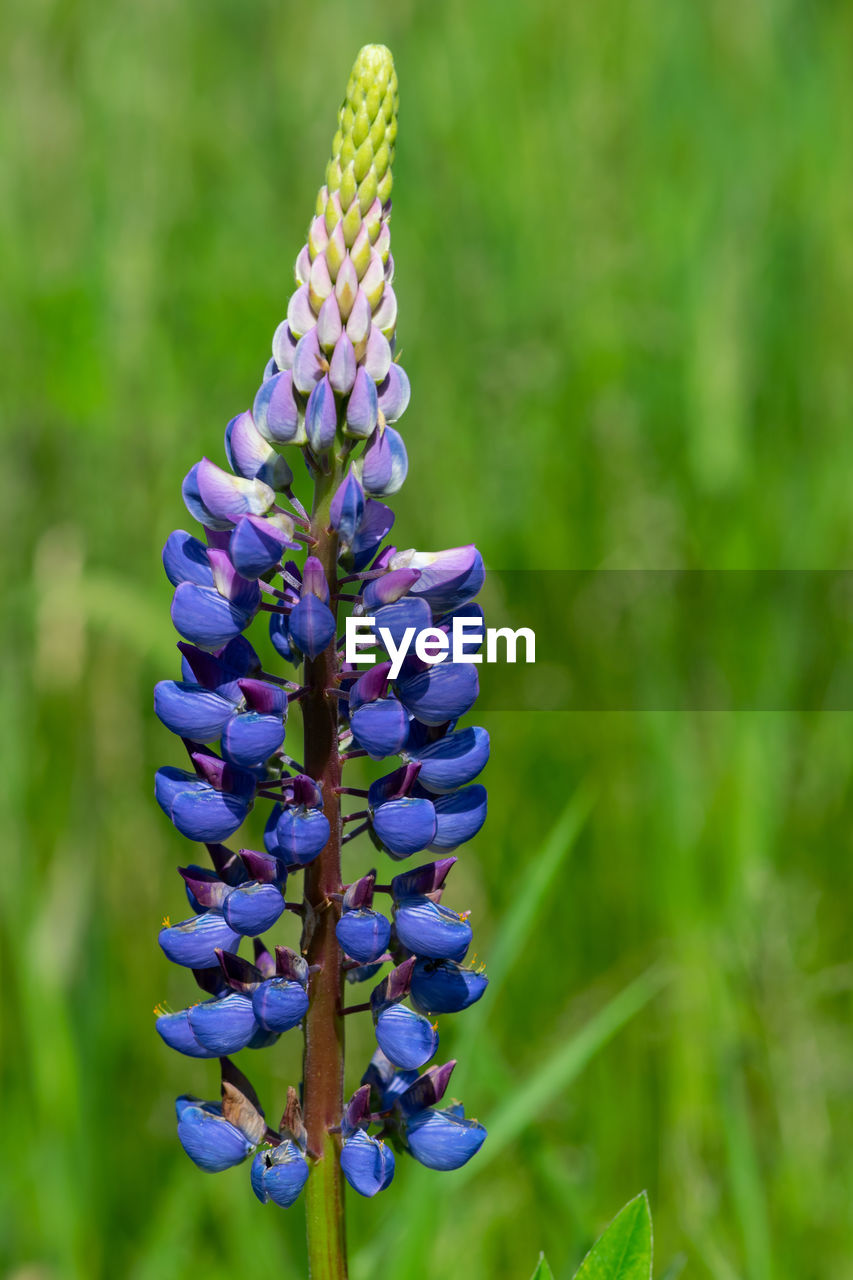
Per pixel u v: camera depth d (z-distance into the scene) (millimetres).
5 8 2000
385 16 2148
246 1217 1271
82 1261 1297
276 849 1026
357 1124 1036
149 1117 1372
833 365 1903
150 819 1587
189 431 1782
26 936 1353
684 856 1481
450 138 2037
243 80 2115
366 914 1027
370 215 1033
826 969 1417
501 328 1883
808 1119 1289
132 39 2062
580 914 1472
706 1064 1327
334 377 1028
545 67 2109
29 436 1761
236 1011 1029
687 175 2033
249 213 1974
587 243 1940
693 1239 1255
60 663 1627
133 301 1823
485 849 1539
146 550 1725
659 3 2180
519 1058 1385
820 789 1594
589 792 1560
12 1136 1327
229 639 1037
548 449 1809
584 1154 1312
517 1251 1283
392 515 1041
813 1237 1274
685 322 1855
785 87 2150
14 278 1823
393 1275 1190
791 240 1984
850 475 1813
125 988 1469
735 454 1805
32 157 1936
